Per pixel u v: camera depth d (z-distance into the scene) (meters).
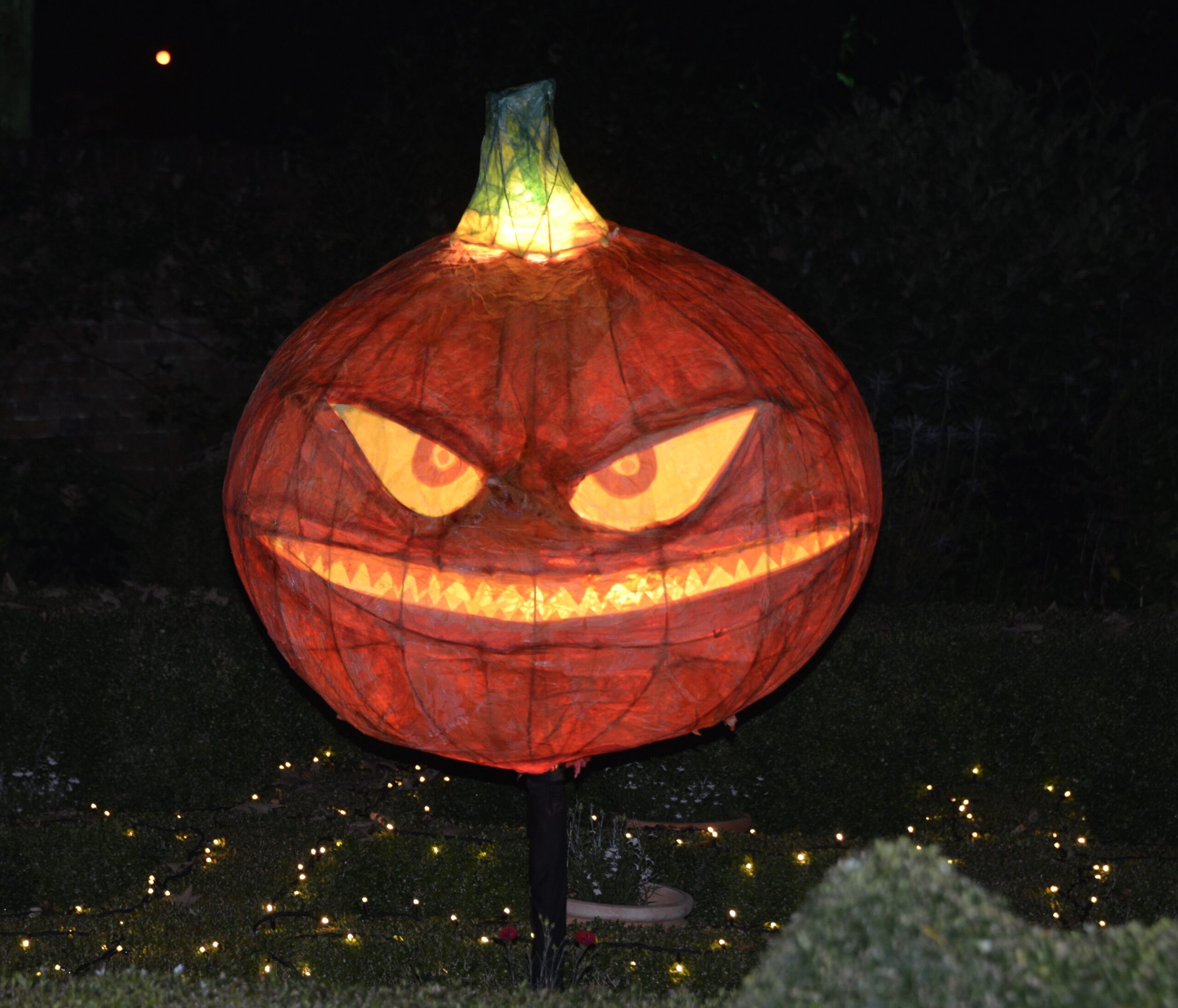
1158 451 7.19
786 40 11.32
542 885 3.24
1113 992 1.67
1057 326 7.59
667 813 5.53
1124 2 11.32
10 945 3.92
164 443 9.07
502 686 2.73
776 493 2.77
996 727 5.71
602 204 7.96
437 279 2.97
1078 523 7.25
